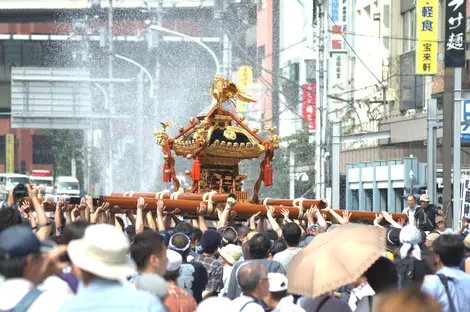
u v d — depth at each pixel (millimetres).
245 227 32906
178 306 19516
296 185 110188
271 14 142125
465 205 56906
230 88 37812
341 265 19312
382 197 90000
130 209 33438
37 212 23000
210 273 25172
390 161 86062
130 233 29953
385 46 117562
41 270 15492
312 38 118812
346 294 23891
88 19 147750
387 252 26406
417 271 23016
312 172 109000
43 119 140875
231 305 16891
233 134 37312
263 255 23375
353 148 107875
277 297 20203
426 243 27516
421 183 80938
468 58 89625
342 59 114875
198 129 38094
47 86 140500
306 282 19453
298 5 136000
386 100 113562
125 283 16219
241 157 37625
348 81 118062
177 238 24406
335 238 19859
